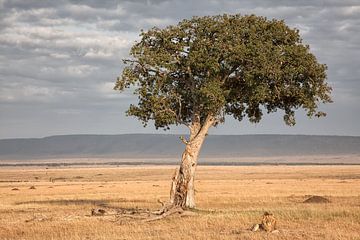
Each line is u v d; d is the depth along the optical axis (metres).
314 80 57.47
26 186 149.62
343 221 46.28
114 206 71.19
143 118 57.97
